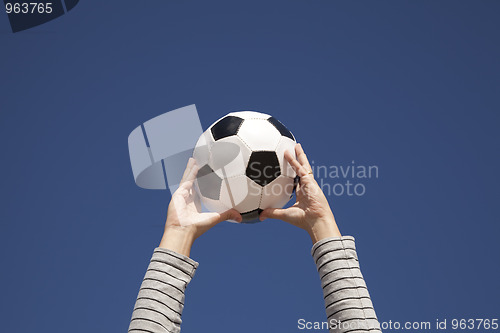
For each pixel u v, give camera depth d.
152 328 1.36
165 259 1.50
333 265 1.52
